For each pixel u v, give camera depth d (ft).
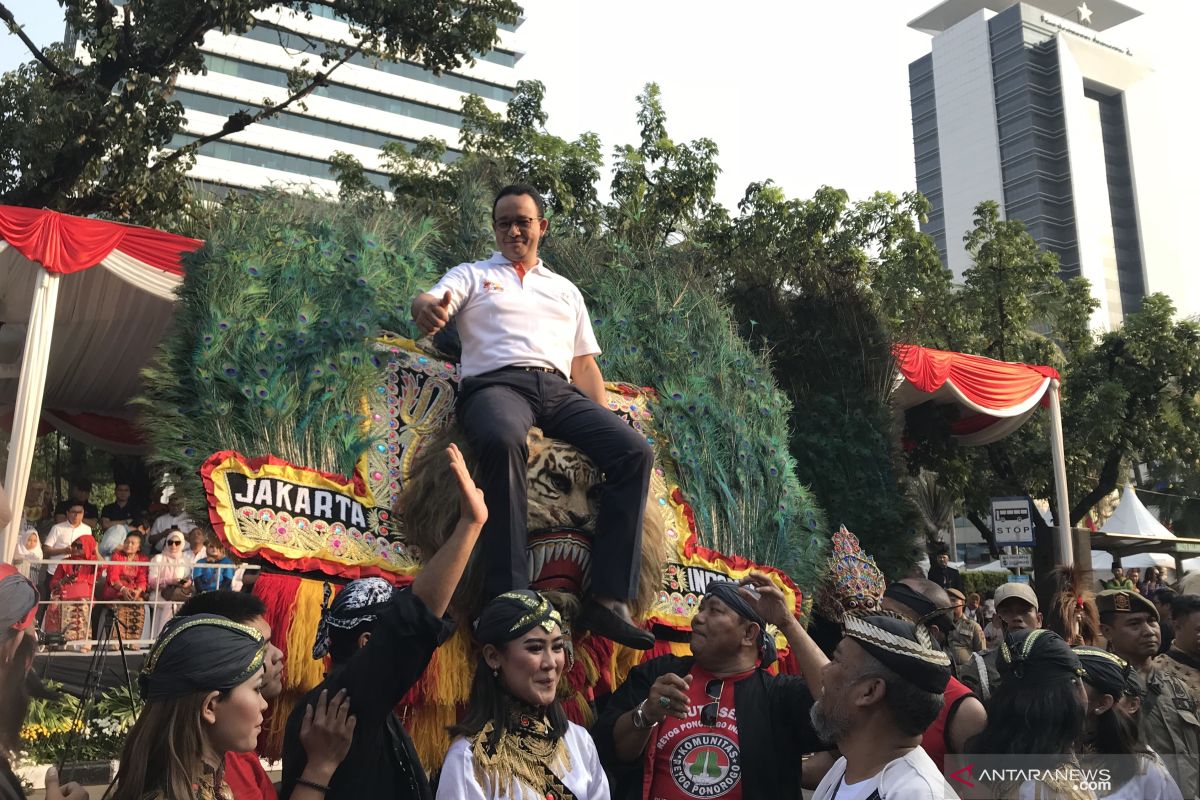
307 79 52.49
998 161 362.94
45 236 25.94
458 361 15.71
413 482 14.23
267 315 15.14
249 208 16.51
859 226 67.67
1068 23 380.58
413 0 48.44
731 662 11.36
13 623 6.73
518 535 12.90
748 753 10.66
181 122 46.29
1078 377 72.95
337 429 15.07
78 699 24.18
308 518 14.14
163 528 35.42
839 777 7.80
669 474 18.86
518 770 8.52
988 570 83.05
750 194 63.98
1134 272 371.97
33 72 44.93
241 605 8.45
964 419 44.06
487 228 20.75
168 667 7.04
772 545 19.58
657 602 16.83
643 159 59.98
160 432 13.93
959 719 10.18
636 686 11.69
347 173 56.70
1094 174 362.53
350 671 8.18
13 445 24.56
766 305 28.45
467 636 13.66
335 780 8.18
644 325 20.62
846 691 7.48
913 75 401.70
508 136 58.23
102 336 36.17
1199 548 67.05
